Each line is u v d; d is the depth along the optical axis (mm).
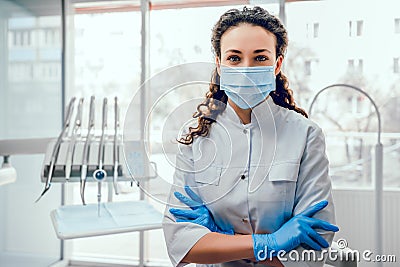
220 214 1086
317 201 1041
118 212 1558
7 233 2328
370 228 2096
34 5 2596
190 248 1021
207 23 2604
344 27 2318
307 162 1064
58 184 2877
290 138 1081
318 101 2352
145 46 2658
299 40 2367
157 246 2820
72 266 2877
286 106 1246
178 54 2646
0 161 2266
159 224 1408
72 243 2975
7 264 2328
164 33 2662
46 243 2730
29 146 1883
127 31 2818
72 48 2908
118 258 2914
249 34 1089
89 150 1653
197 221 1059
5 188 2305
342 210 2137
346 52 2318
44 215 2717
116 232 1363
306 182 1062
